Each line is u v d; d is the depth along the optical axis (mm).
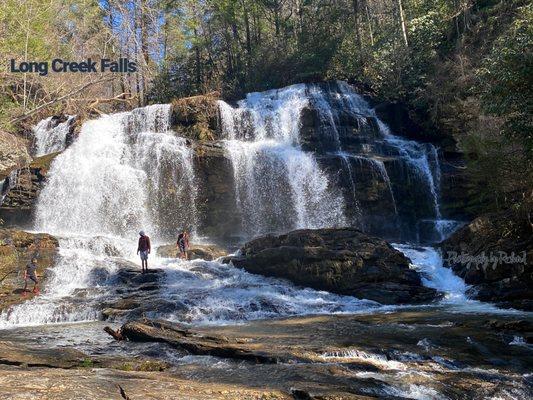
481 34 32594
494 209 23203
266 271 19547
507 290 17031
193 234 26906
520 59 16250
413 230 28469
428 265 20969
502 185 21125
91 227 26484
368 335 11648
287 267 19125
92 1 21188
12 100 15906
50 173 26891
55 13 15930
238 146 28984
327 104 33344
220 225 27328
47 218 26219
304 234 20312
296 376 8172
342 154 29344
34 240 20453
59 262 19641
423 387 7777
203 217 27219
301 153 28625
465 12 33594
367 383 7797
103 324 14805
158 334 11383
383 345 10500
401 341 10922
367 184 28000
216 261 21062
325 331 12352
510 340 10844
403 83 35312
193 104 31922
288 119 31344
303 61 39438
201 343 10461
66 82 15945
